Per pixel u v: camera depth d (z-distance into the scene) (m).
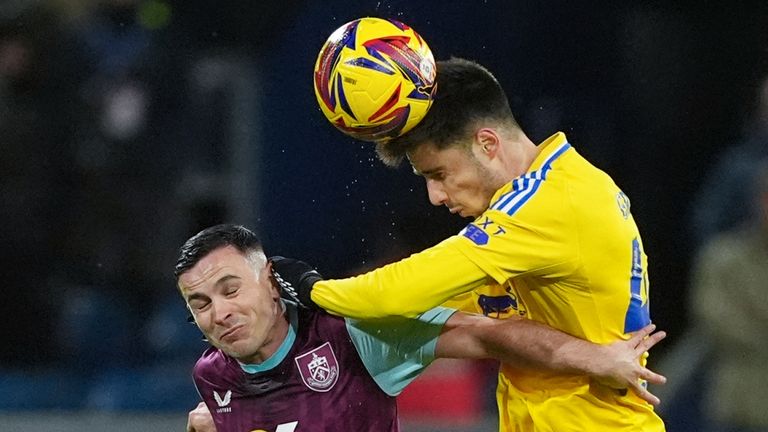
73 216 35.81
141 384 34.19
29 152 35.62
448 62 17.92
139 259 35.84
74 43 36.28
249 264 17.45
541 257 16.97
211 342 17.61
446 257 16.83
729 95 37.03
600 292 17.48
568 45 34.53
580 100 35.06
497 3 33.16
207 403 18.50
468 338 17.84
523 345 17.62
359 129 17.08
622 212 17.73
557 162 17.55
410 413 31.59
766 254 30.16
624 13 35.78
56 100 35.88
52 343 35.62
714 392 30.53
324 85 17.09
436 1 32.34
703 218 34.62
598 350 17.44
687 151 36.88
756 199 31.66
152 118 36.19
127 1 37.62
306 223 33.50
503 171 17.66
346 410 17.81
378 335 17.69
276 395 17.94
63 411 33.56
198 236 17.56
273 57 36.31
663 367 31.86
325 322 17.98
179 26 38.28
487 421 30.94
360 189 32.06
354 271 32.25
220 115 36.62
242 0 38.84
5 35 35.72
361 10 34.78
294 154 34.56
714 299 30.41
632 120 36.06
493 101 17.62
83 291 35.81
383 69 16.73
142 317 36.00
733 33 37.09
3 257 35.50
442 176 17.78
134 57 36.41
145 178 36.00
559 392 18.00
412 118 17.03
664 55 36.56
